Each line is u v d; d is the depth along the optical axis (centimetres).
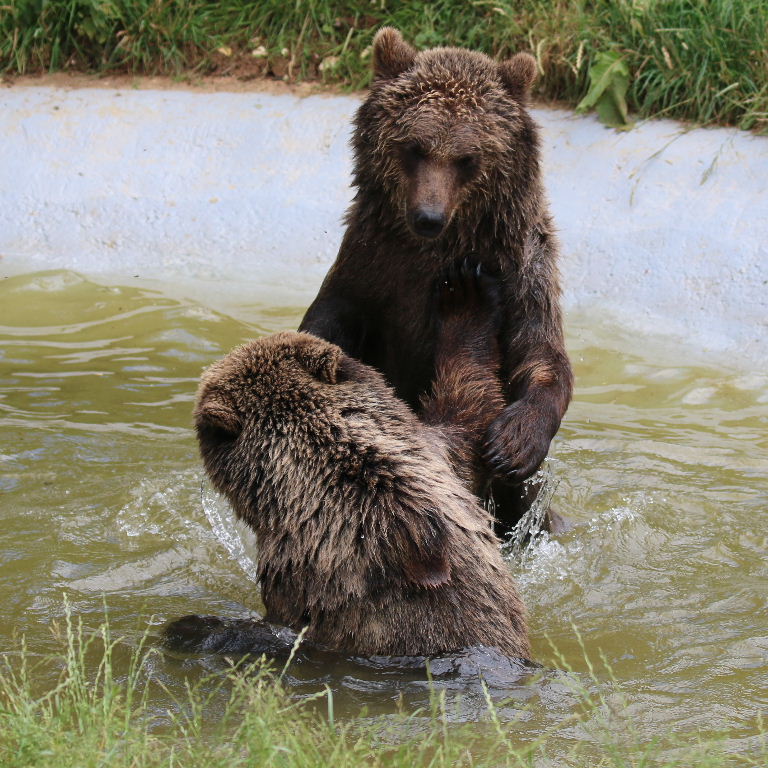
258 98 2052
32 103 2050
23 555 1048
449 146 1015
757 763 711
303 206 1872
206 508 1148
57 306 1667
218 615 958
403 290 1087
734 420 1406
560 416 1039
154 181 1928
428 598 830
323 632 852
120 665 851
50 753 631
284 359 893
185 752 689
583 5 1975
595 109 1912
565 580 1064
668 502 1201
